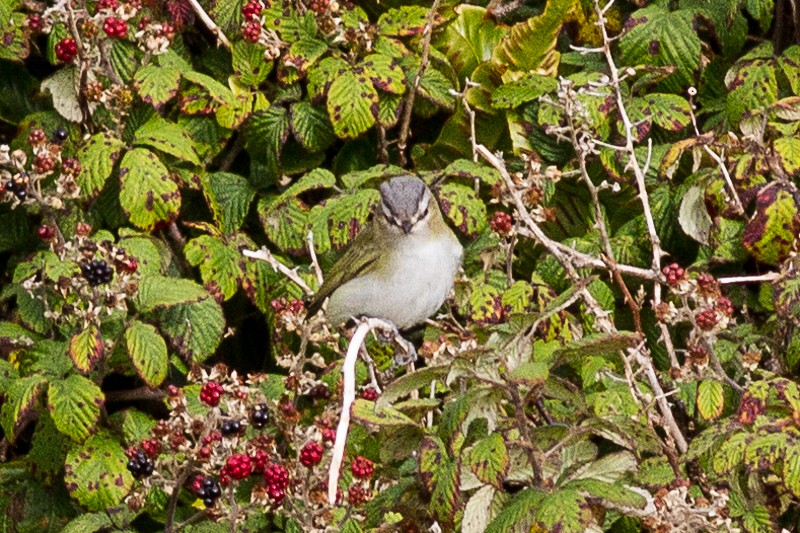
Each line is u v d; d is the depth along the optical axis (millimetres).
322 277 11422
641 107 11500
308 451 9180
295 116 11930
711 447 9773
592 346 8516
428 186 11336
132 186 10984
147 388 10977
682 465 9828
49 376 10578
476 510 8711
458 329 11125
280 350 10820
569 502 8055
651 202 11680
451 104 12094
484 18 12461
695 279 10680
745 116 11047
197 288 10867
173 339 11016
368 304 10758
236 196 12086
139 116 11633
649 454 10562
